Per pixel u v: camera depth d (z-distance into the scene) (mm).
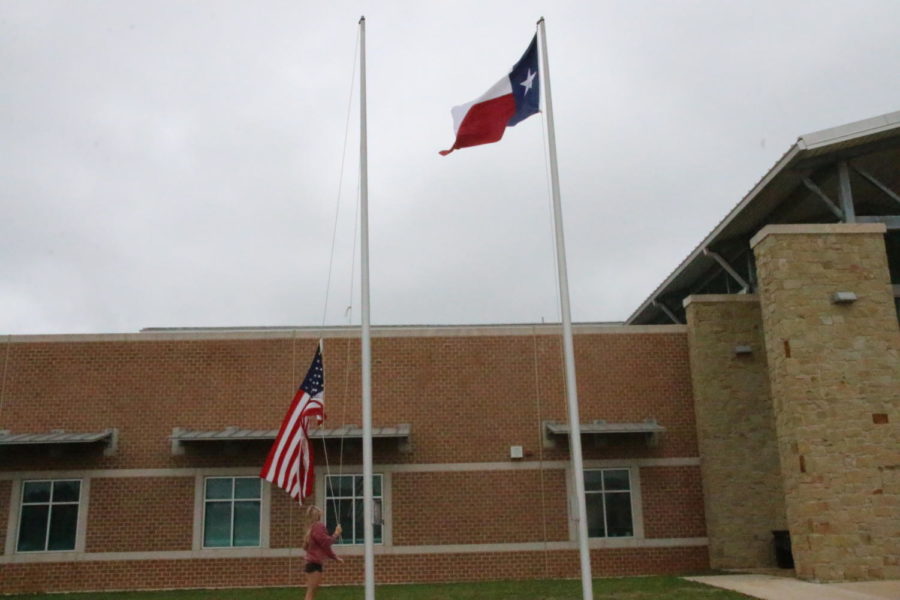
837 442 16922
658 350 21062
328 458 19984
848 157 18859
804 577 16656
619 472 20328
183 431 19688
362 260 13875
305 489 16219
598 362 20875
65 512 19562
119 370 20312
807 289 17656
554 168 14047
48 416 20000
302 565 19453
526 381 20656
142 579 19250
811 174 19609
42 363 20266
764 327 18547
